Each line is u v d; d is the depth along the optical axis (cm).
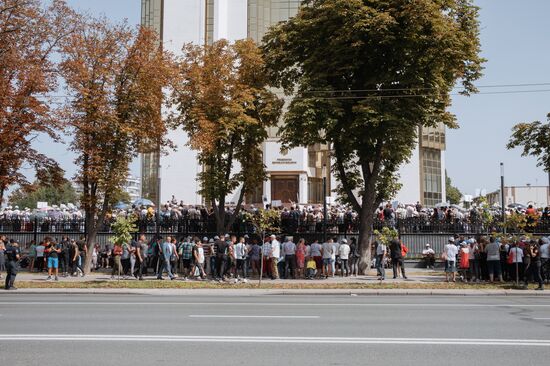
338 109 2455
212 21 5731
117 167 2719
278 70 2881
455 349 874
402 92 2495
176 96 2872
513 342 936
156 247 2630
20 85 2548
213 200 2897
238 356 818
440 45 2375
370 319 1220
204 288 2066
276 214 2394
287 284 2183
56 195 9300
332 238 2716
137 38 2652
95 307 1462
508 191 6172
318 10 2672
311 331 1044
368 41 2431
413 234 2964
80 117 2581
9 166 2577
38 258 2827
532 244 2116
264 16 5800
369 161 2708
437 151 6338
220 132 2698
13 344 906
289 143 2677
